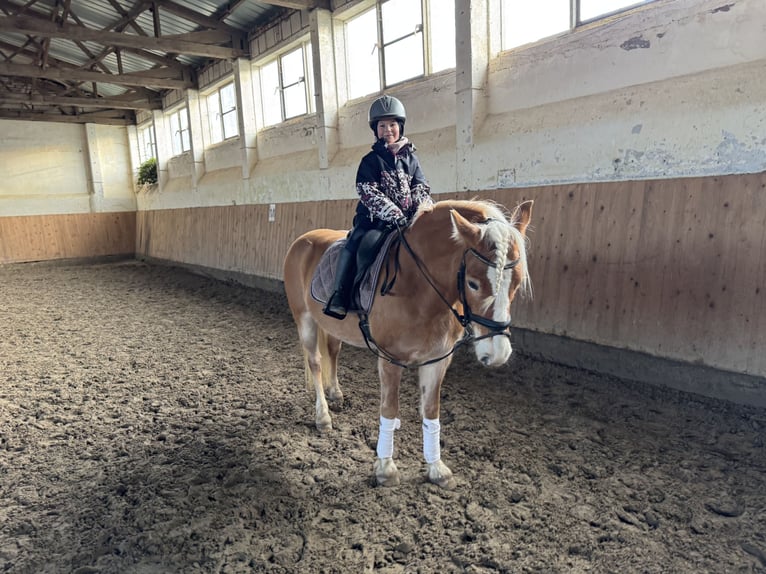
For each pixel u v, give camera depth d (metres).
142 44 7.24
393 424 2.37
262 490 2.39
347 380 3.88
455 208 2.05
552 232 4.01
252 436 2.99
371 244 2.27
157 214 12.03
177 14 7.59
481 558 1.89
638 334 3.46
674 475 2.37
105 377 4.18
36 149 12.27
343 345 4.89
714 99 3.08
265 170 8.10
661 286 3.33
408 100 5.47
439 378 2.29
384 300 2.17
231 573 1.87
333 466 2.59
